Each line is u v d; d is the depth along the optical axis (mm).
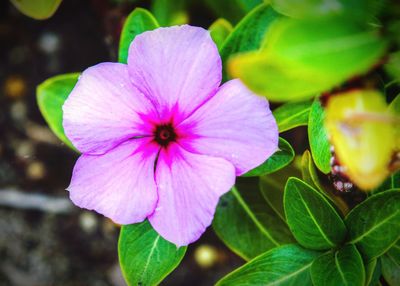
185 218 142
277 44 121
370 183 122
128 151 148
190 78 144
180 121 146
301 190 149
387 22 132
